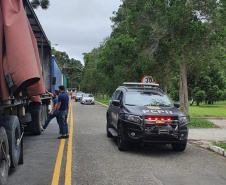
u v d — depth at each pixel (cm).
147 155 837
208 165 731
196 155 849
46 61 1548
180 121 845
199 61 1611
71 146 958
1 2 558
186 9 1405
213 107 3394
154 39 1541
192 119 1572
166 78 1897
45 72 1539
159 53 1563
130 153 859
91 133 1260
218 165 734
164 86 2041
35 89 671
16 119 641
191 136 1179
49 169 682
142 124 827
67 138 1124
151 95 994
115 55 2344
